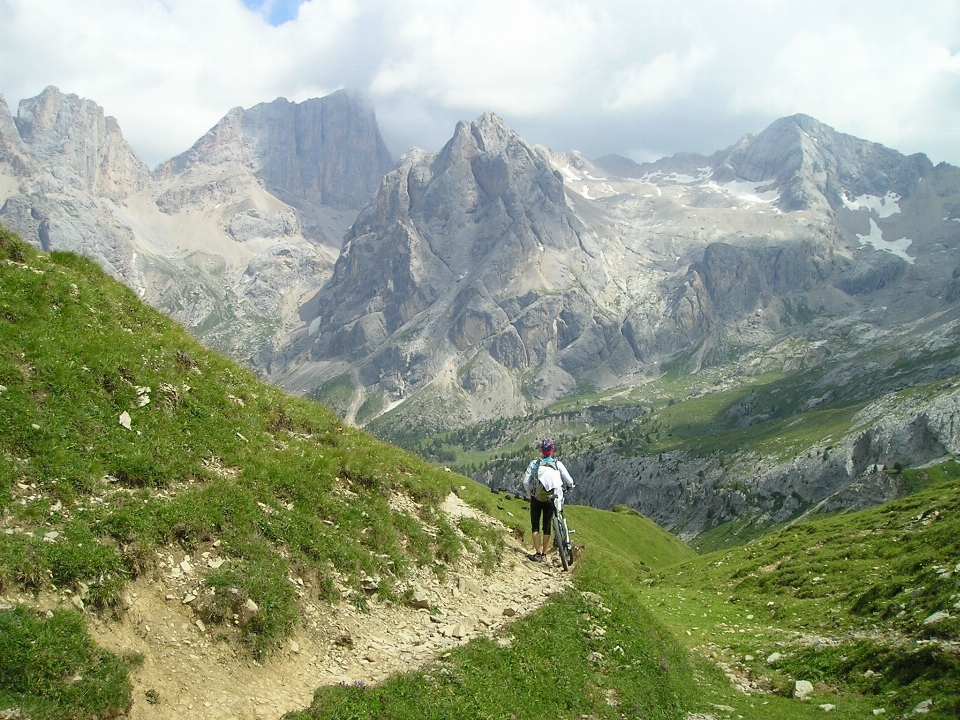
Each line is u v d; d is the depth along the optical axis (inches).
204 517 579.8
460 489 1021.2
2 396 575.8
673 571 2546.8
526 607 755.4
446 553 786.8
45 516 500.4
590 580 857.5
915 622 973.2
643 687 701.9
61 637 417.4
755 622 1336.1
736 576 1854.1
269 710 466.9
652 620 893.2
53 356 651.5
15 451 542.6
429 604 685.9
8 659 389.1
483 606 740.0
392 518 780.6
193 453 674.2
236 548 576.1
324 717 452.1
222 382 844.6
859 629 1069.1
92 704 398.3
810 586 1473.9
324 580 619.8
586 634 729.6
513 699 568.4
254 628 518.6
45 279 756.0
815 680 904.3
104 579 476.1
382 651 582.2
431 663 565.3
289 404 917.2
